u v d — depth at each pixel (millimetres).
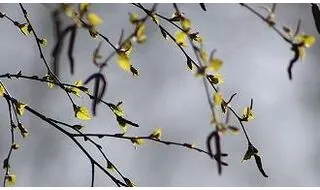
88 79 1466
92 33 2230
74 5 1604
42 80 2443
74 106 2412
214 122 1543
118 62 1514
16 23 2475
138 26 1534
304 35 1562
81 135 2365
